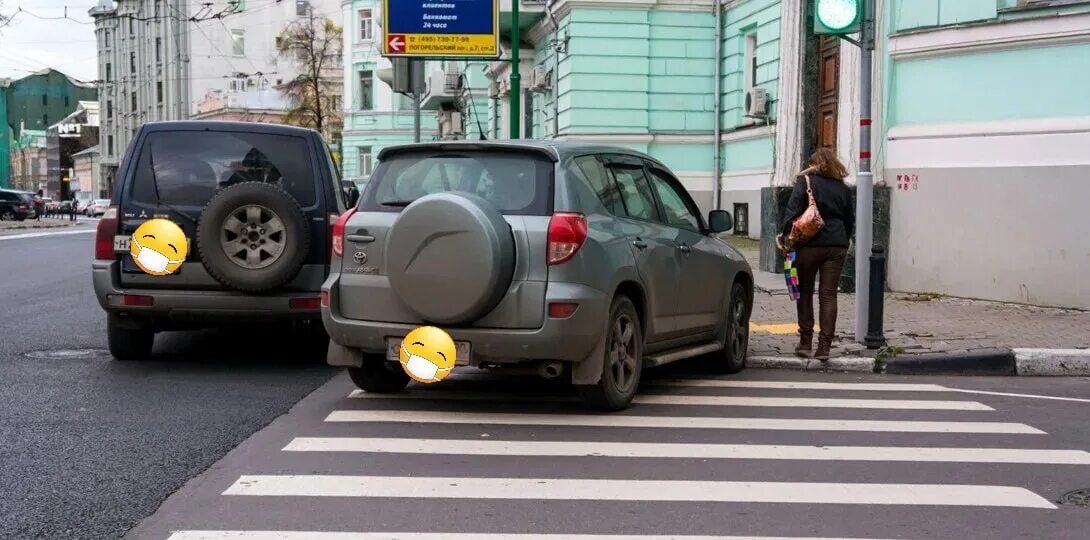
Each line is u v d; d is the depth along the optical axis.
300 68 65.12
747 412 7.07
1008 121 11.55
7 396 7.30
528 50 26.75
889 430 6.54
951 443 6.20
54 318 11.67
